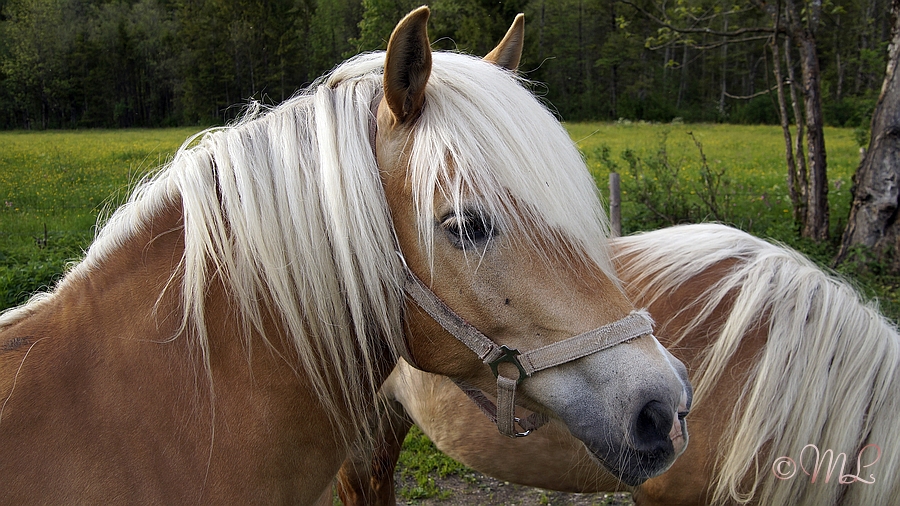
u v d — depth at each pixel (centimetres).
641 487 219
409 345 140
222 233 135
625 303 135
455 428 243
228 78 3216
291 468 143
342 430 148
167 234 143
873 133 680
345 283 132
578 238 130
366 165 132
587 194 137
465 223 125
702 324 210
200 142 150
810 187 768
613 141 2255
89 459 126
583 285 130
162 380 133
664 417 124
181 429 133
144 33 3706
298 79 3259
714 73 4788
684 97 4716
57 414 127
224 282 138
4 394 127
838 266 667
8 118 3394
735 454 195
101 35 3641
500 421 136
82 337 134
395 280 133
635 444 124
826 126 3077
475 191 125
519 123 133
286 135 137
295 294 137
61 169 1417
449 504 353
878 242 669
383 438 281
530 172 128
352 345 141
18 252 633
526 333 129
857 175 693
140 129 3102
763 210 892
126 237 144
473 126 130
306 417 143
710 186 828
